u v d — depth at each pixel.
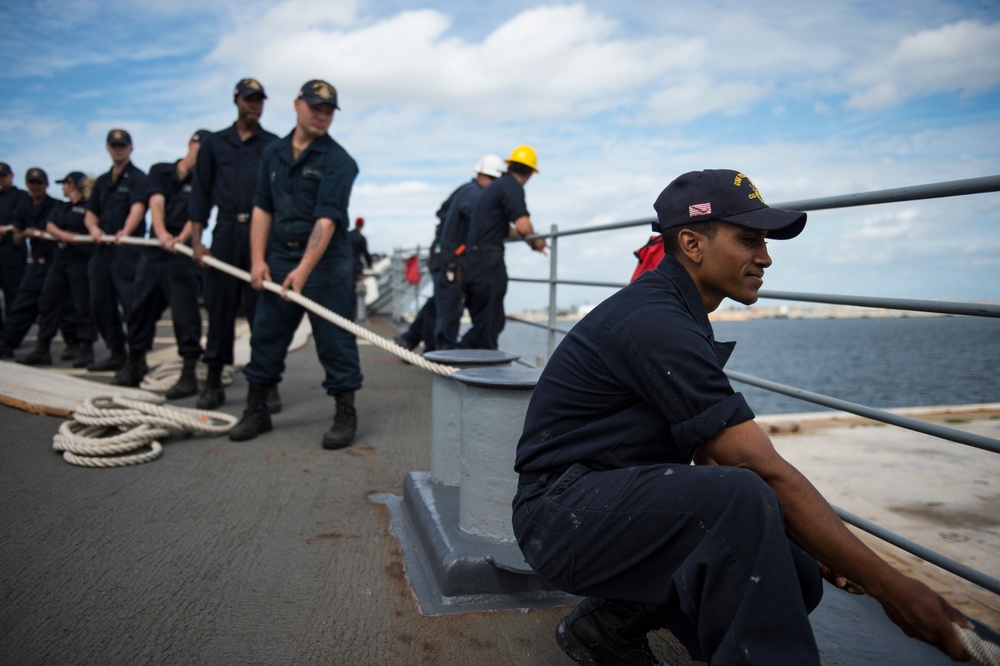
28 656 1.91
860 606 2.29
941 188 1.97
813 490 1.39
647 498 1.44
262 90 4.80
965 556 3.22
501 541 2.39
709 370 1.43
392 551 2.69
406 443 4.33
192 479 3.54
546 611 2.24
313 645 2.02
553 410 1.65
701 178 1.58
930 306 2.05
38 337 7.62
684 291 1.59
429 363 2.96
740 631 1.26
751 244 1.56
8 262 8.69
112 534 2.81
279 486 3.45
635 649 1.75
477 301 6.00
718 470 1.40
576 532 1.53
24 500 3.18
